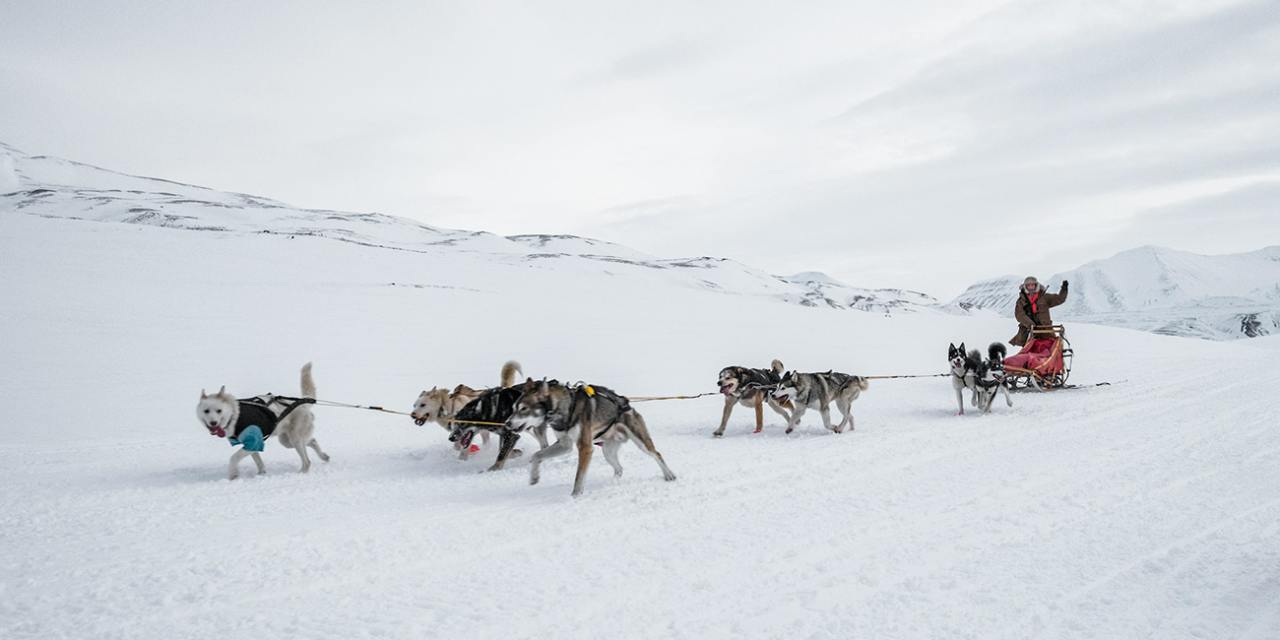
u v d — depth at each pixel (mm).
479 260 52656
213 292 23828
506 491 6062
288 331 18266
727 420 9547
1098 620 3234
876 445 7773
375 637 3166
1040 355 12523
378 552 4367
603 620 3328
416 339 18938
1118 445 7270
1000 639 3064
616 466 6492
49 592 3752
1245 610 3309
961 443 7742
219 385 12000
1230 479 5723
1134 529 4523
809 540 4480
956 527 4684
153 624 3342
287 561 4207
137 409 10109
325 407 10836
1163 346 23328
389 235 140875
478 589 3744
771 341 23266
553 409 5859
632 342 21359
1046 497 5367
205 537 4711
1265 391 10961
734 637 3139
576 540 4582
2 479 6457
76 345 14664
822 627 3223
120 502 5645
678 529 4793
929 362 19016
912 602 3479
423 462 7449
